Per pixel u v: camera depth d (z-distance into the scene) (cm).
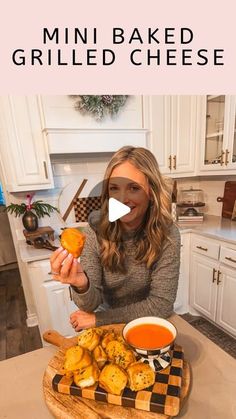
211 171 205
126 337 54
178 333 69
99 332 58
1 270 342
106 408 47
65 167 198
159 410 45
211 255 179
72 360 50
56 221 199
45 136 163
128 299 86
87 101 166
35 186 167
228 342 177
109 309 79
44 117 164
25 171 163
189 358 60
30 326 209
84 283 65
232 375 55
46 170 167
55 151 164
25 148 161
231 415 46
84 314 73
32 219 175
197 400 49
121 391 47
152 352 50
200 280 194
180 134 208
